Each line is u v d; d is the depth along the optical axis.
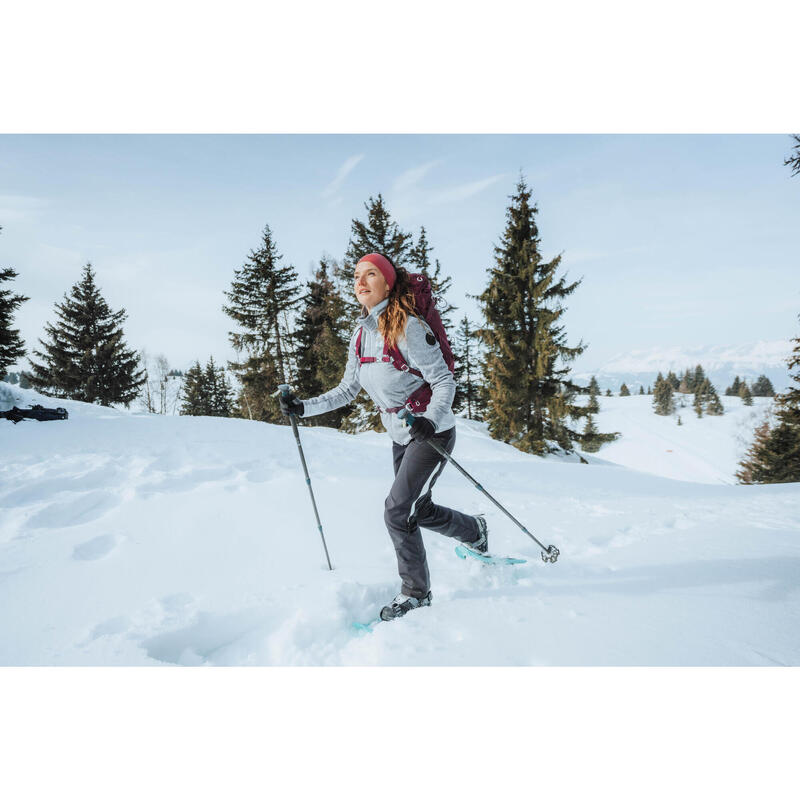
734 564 2.44
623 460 60.19
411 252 21.77
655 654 1.69
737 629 1.82
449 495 4.38
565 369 18.53
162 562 2.65
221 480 4.42
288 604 2.22
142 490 3.93
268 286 24.03
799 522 3.38
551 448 18.84
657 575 2.37
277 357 24.03
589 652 1.72
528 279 18.53
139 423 7.05
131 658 1.82
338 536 3.09
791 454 16.94
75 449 5.34
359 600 2.30
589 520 3.57
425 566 2.20
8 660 1.80
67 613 2.11
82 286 28.00
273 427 8.34
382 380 2.24
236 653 2.05
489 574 2.53
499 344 18.59
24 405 7.91
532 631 1.88
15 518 3.25
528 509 3.94
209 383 40.88
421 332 2.13
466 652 1.77
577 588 2.27
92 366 27.66
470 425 21.34
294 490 4.02
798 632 1.79
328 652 1.95
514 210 19.36
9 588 2.32
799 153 10.91
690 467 55.16
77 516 3.49
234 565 2.64
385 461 6.05
